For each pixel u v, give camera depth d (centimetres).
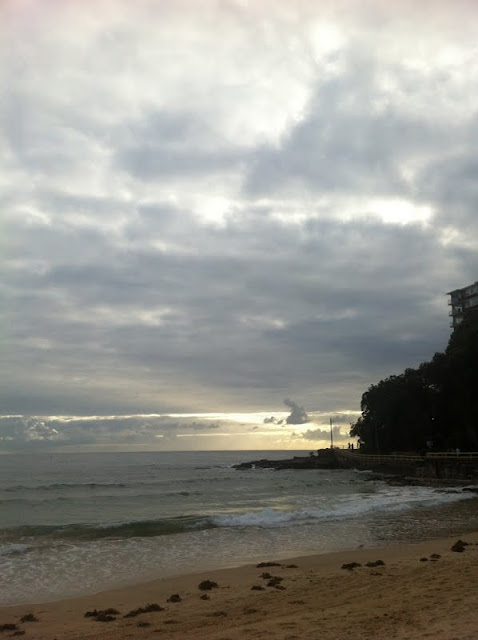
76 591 1588
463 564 1586
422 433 8825
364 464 9244
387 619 986
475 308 10200
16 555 2108
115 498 4838
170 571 1844
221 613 1185
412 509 3647
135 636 1016
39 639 1040
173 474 9756
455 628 861
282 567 1792
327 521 3062
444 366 7706
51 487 6222
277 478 8225
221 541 2441
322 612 1111
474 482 5578
